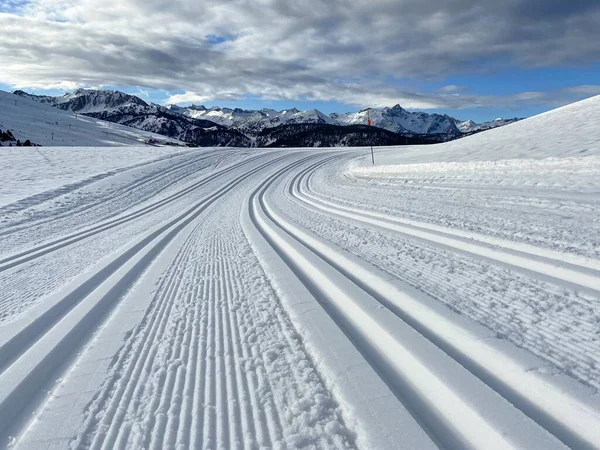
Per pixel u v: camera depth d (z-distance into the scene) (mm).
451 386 2609
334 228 8898
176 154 36125
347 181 19672
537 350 2979
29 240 11555
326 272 5496
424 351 3100
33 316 4746
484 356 2986
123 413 2738
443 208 9234
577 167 10328
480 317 3631
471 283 4516
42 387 3229
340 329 3744
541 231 6094
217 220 12656
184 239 9789
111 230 12375
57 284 6457
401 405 2529
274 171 28750
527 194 8969
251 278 5840
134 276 6516
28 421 2768
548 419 2270
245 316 4375
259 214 12844
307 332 3719
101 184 21859
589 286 4008
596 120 17141
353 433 2357
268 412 2650
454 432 2299
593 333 3148
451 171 14664
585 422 2184
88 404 2869
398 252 6195
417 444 2170
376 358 3213
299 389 2883
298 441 2336
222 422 2568
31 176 23094
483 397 2463
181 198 19703
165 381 3123
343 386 2793
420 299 4145
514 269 4777
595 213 6652
